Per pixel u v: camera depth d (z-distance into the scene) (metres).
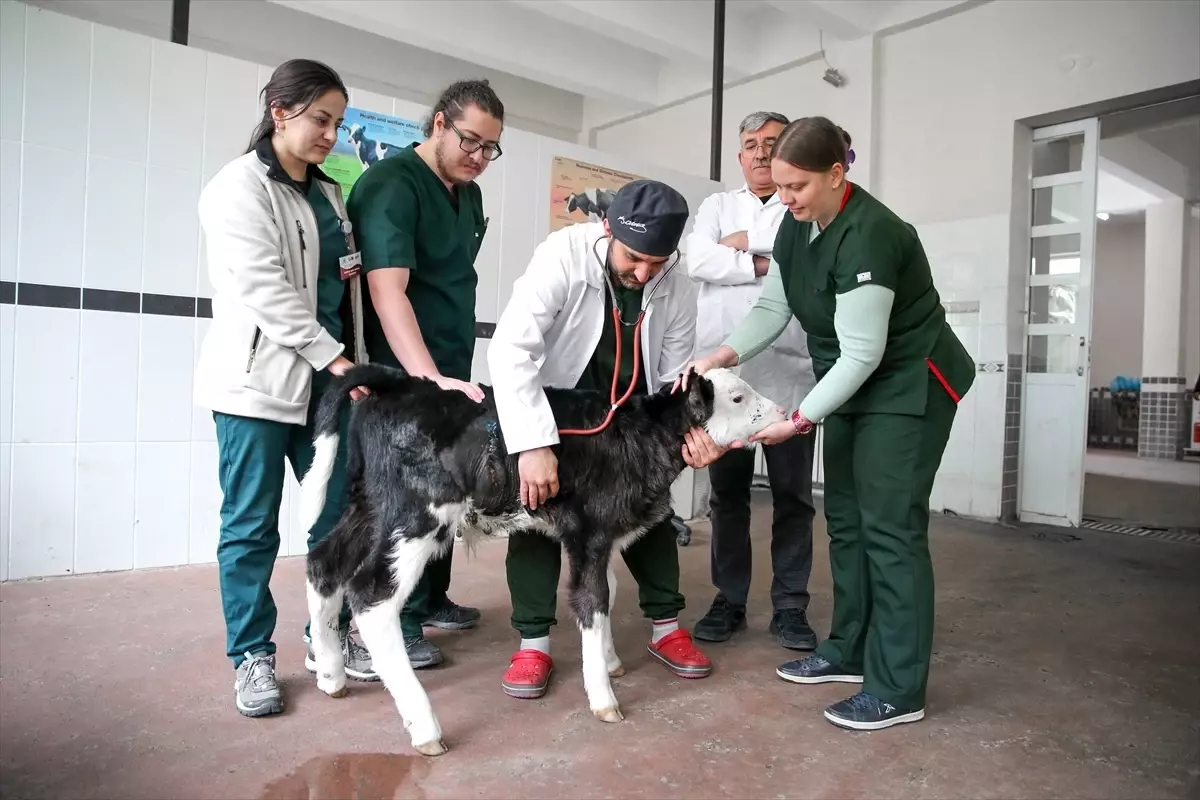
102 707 2.32
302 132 2.32
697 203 5.70
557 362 2.60
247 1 7.72
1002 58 5.86
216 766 2.01
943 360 2.41
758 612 3.54
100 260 3.65
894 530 2.38
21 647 2.76
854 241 2.28
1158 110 5.52
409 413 2.23
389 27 7.18
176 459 3.87
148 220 3.76
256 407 2.30
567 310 2.48
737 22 7.45
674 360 2.83
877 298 2.25
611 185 5.22
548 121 9.73
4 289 3.45
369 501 2.29
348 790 1.92
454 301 2.82
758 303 2.89
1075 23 5.50
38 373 3.53
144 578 3.65
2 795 1.84
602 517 2.34
